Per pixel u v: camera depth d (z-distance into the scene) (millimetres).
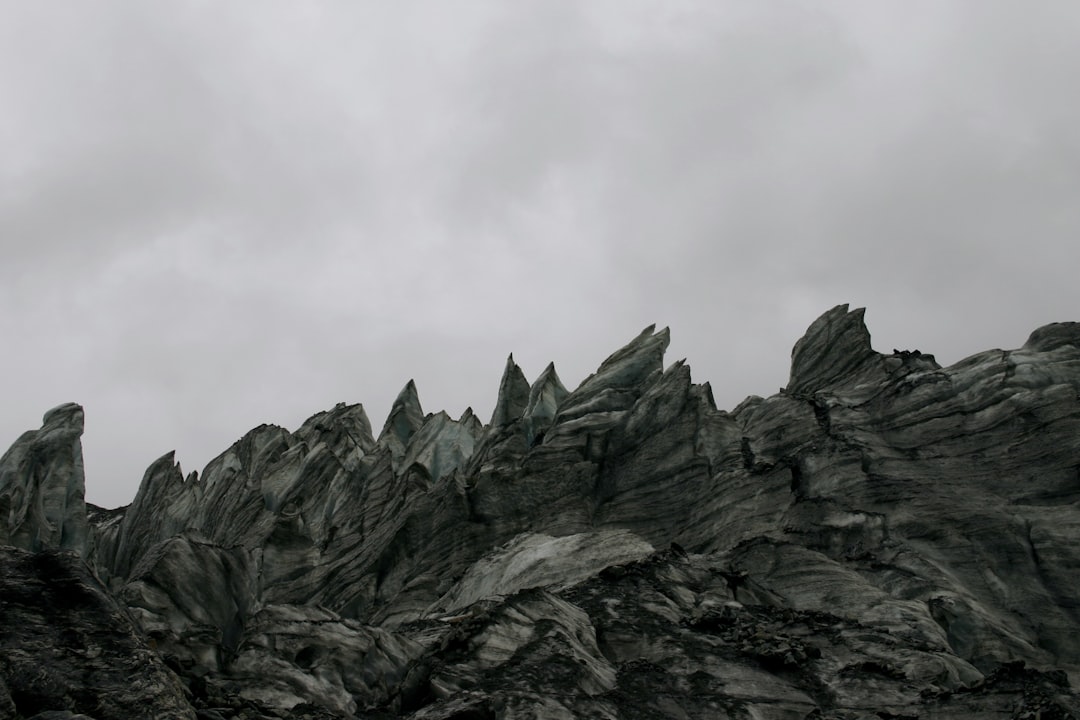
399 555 57031
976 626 41594
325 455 72688
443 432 72562
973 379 53938
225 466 82812
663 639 38281
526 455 60094
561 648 35281
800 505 50094
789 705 34000
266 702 33344
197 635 38062
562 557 47750
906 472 50375
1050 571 44188
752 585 44219
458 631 36312
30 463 62156
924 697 34094
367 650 37031
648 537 54125
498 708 30797
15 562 29031
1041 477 48375
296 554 59281
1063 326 55625
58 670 25781
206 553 43719
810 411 57625
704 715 32781
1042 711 31250
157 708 25531
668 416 59156
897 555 45906
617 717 31656
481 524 56062
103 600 28469
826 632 39750
